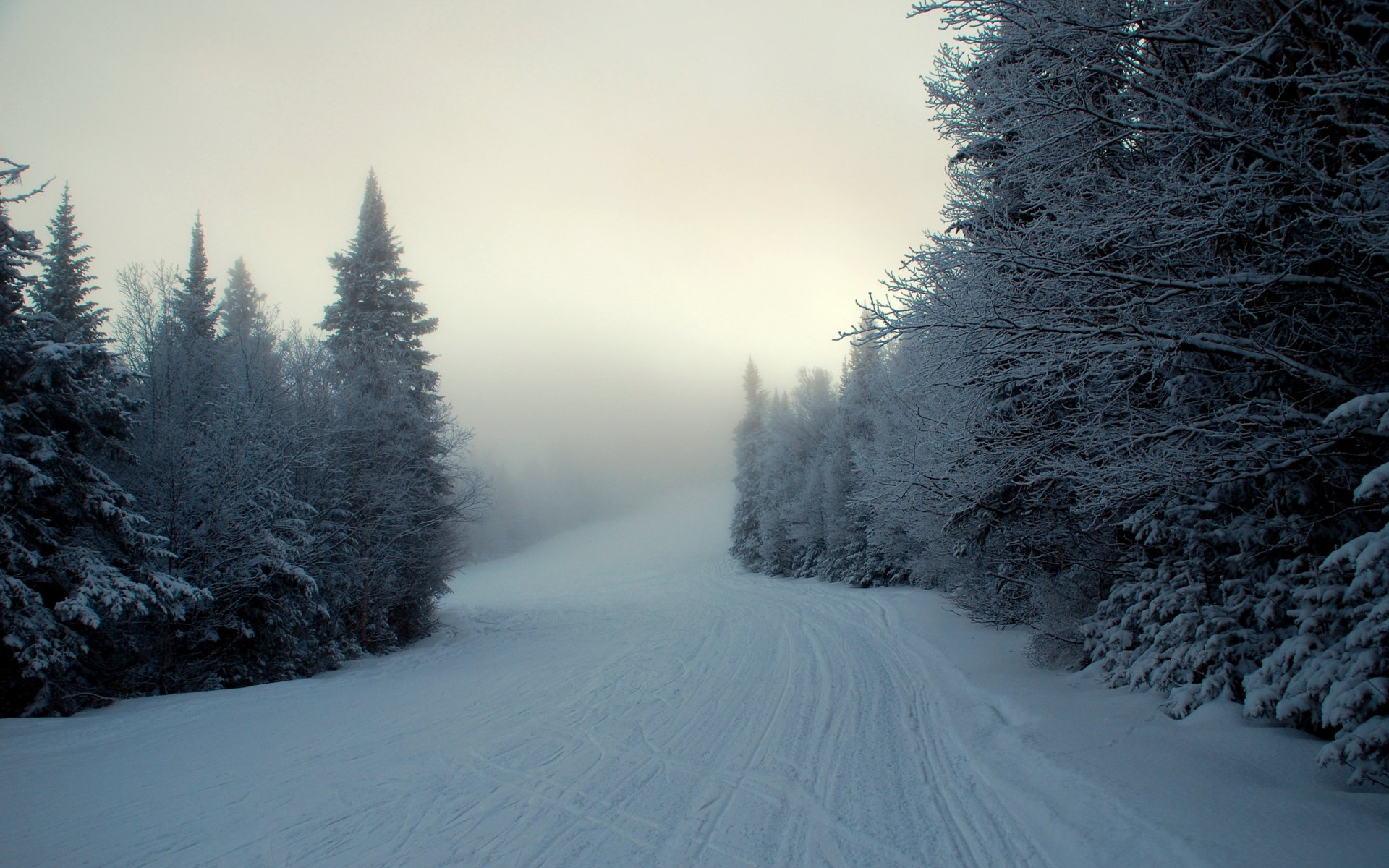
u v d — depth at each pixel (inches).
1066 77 221.6
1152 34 191.3
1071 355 216.2
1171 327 212.4
